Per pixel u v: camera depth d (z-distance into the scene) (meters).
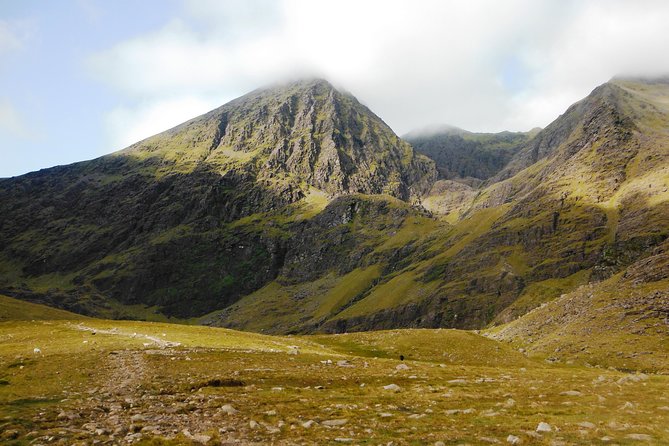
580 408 27.55
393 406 28.73
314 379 40.59
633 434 20.62
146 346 62.25
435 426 22.89
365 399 31.47
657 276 133.00
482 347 93.62
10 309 140.88
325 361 55.31
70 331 81.44
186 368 44.72
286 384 37.78
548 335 134.62
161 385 35.56
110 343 63.47
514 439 19.67
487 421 24.11
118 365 45.59
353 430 22.09
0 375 40.03
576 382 42.44
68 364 45.59
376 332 113.62
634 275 142.00
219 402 28.72
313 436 20.83
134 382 36.91
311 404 28.89
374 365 54.72
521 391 35.81
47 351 54.84
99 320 109.88
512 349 95.81
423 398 32.19
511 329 165.00
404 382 41.09
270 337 99.50
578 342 115.25
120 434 20.64
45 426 21.56
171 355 52.94
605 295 139.62
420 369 53.19
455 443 19.78
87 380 38.16
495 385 40.41
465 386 39.53
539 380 44.69
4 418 22.84
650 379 44.41
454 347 93.69
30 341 66.69
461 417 25.27
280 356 58.22
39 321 102.50
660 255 144.88
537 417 24.83
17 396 31.08
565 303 155.75
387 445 19.31
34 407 26.36
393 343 97.88
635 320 114.81
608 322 119.75
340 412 26.47
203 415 24.97
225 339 79.69
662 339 102.00
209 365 47.00
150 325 98.75
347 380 40.97
